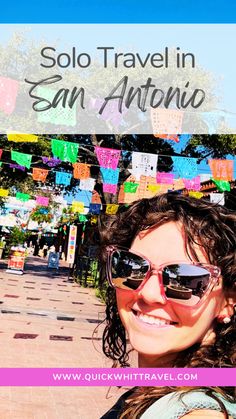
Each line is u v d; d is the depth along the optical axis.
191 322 1.08
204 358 1.08
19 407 4.54
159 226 1.17
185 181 9.76
